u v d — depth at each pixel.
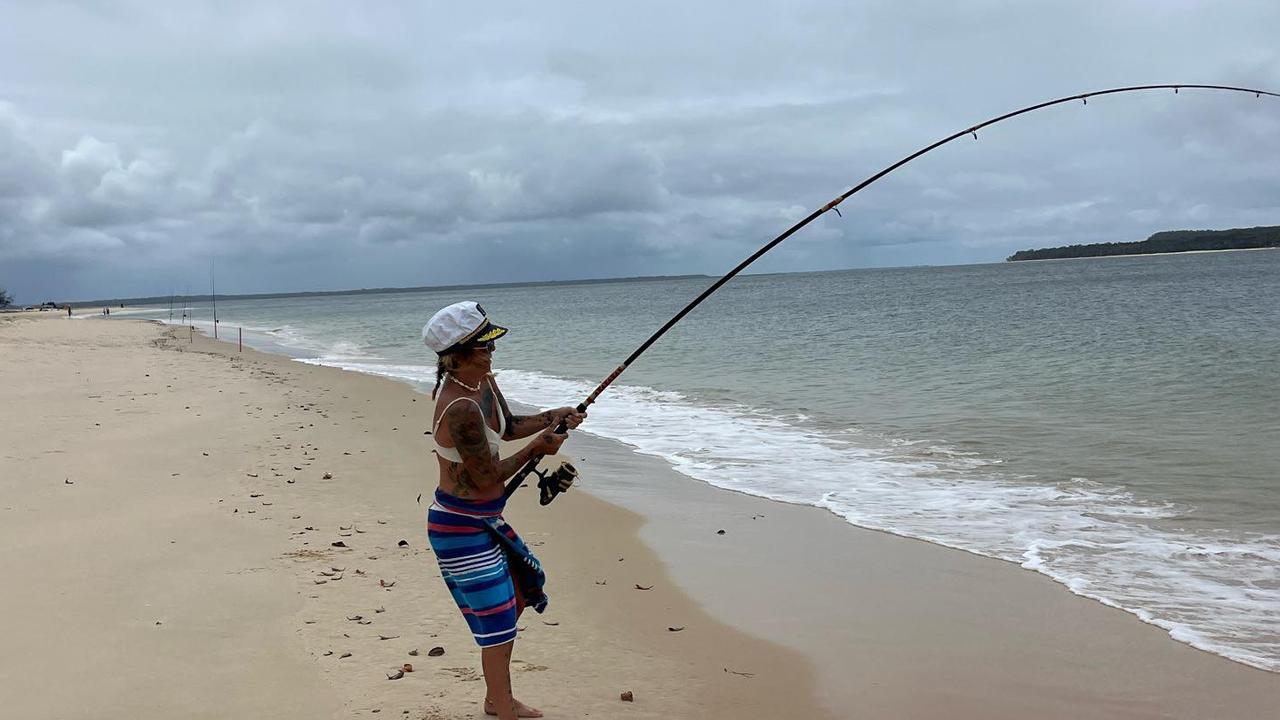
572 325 39.28
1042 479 7.77
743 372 17.47
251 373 17.55
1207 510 6.60
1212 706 3.70
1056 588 5.14
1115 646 4.32
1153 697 3.79
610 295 107.69
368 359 24.02
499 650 3.18
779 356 20.47
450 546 3.12
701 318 41.50
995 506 6.97
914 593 5.14
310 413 11.99
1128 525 6.32
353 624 4.38
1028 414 11.21
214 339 33.66
